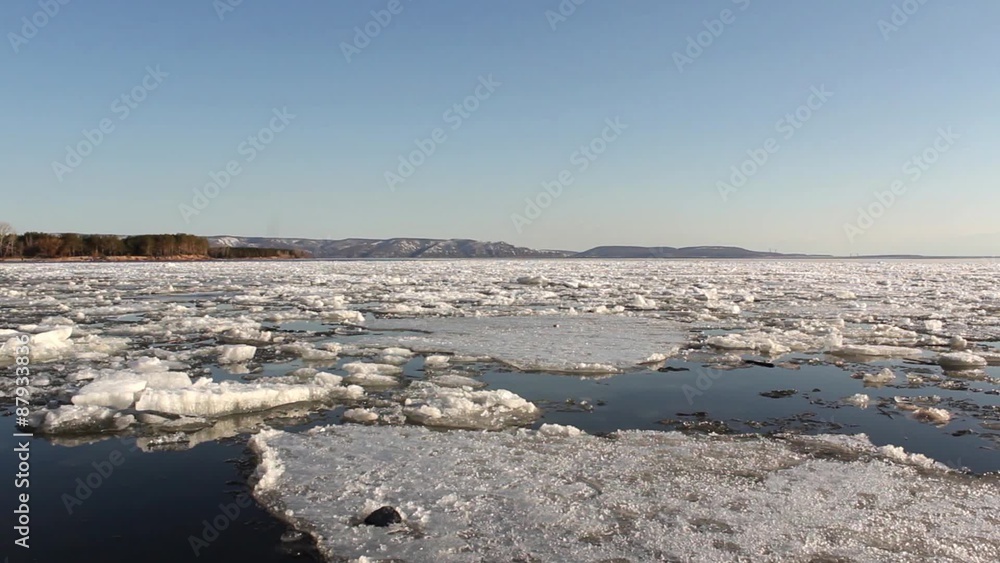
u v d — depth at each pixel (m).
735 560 4.33
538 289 28.98
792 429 7.56
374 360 11.72
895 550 4.47
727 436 7.22
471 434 7.13
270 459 6.19
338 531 4.80
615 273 47.88
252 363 11.41
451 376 10.17
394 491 5.50
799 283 35.19
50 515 5.20
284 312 19.05
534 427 7.62
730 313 19.33
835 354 12.58
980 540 4.62
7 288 27.88
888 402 8.86
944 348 13.27
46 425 7.41
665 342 13.54
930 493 5.48
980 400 8.98
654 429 7.56
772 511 5.09
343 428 7.34
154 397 7.94
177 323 16.03
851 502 5.27
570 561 4.32
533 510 5.10
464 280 36.59
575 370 10.92
